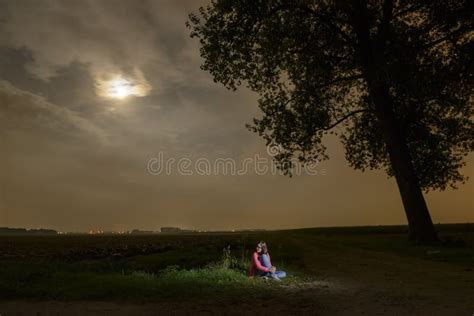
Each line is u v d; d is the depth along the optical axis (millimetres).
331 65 32469
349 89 35906
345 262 21203
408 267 18109
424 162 35406
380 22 32031
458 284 12695
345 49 33344
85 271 17234
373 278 14711
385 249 28875
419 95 28734
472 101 32625
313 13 31109
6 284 12234
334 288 12469
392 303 9852
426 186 36281
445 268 17375
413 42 28219
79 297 11016
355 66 32750
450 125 33781
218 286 12734
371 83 28828
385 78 27234
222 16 30328
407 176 30344
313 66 31797
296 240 50906
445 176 35781
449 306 9328
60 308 9805
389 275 15461
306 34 31422
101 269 18188
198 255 26125
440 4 27500
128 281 13047
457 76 27766
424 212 29812
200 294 11438
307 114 33938
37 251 41406
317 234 79312
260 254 15109
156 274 16719
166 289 11938
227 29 30156
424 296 10664
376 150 37344
